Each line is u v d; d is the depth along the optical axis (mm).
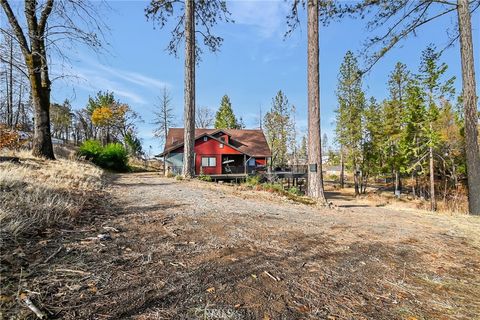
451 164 18328
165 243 2387
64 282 1524
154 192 5547
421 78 15266
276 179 16531
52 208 2742
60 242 2078
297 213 4570
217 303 1529
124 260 1937
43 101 8367
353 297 1790
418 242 3293
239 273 1949
